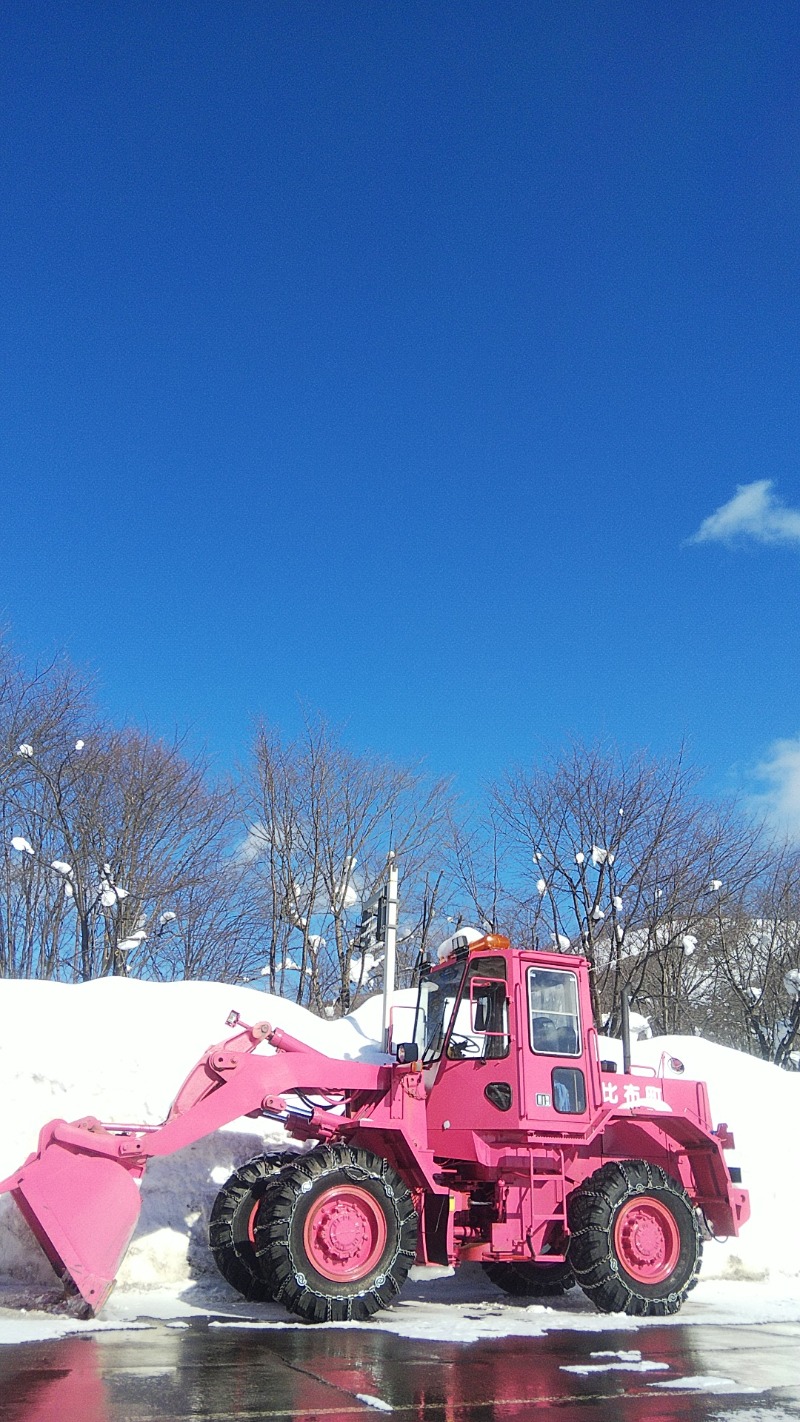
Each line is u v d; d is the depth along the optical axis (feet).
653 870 80.48
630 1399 20.02
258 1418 17.60
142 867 84.23
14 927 80.69
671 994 82.12
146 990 40.63
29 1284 30.25
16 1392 18.75
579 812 81.97
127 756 87.45
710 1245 37.35
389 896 43.73
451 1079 32.27
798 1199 39.55
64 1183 26.50
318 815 93.40
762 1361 23.80
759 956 92.94
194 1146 33.91
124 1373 20.40
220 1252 29.07
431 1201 30.32
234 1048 30.53
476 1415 18.56
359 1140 30.86
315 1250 26.58
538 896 82.69
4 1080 34.40
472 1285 35.29
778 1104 43.32
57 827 83.20
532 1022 32.09
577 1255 30.19
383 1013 42.65
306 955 88.38
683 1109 34.19
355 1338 24.61
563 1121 31.37
